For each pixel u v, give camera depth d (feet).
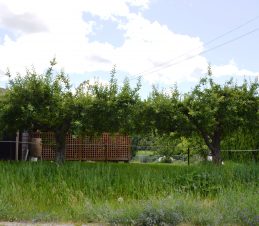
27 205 26.05
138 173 34.86
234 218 23.08
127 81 41.16
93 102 39.01
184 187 29.94
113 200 28.25
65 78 40.52
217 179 32.55
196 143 57.93
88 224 23.45
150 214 23.02
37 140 56.44
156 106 42.52
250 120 44.06
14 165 35.78
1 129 41.34
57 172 34.09
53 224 23.12
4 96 40.16
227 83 45.14
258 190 27.78
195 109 42.78
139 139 77.30
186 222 23.08
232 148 56.75
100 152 64.64
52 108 38.93
